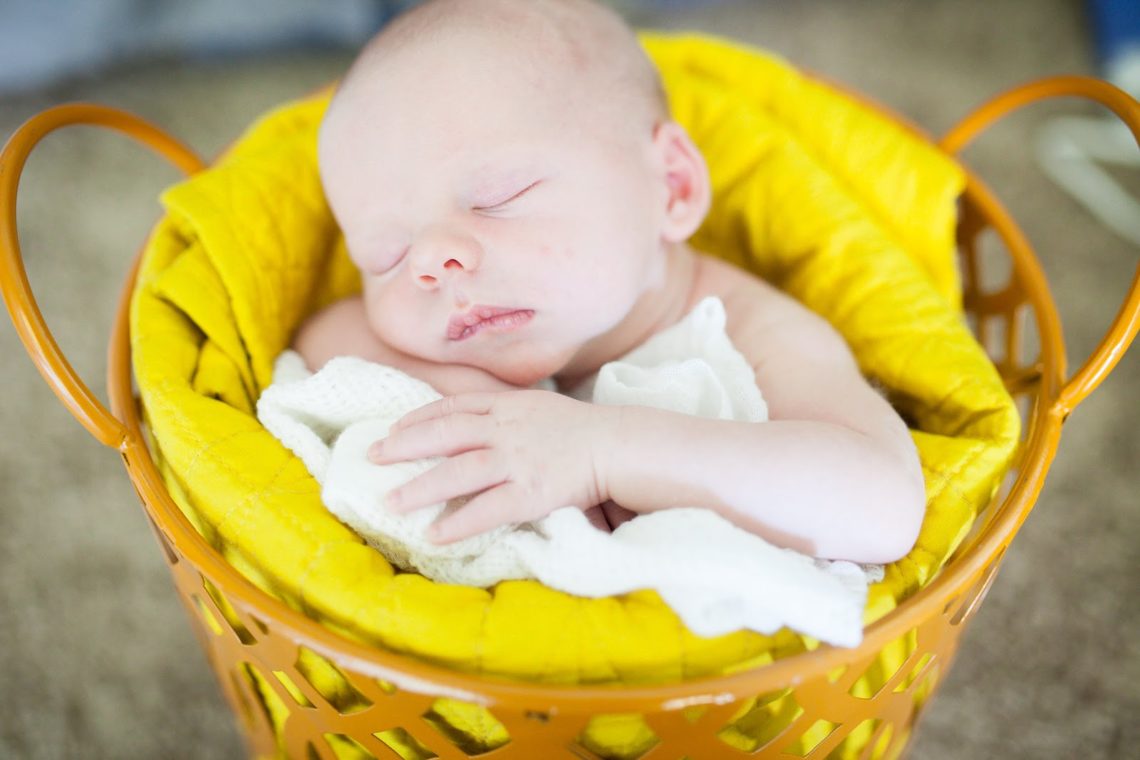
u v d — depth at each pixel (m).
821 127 1.03
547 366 0.77
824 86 1.05
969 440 0.76
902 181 0.98
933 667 0.70
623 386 0.74
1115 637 1.09
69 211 1.52
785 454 0.65
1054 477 1.23
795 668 0.56
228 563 0.63
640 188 0.78
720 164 1.01
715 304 0.79
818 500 0.65
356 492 0.65
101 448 1.25
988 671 1.06
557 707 0.54
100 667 1.06
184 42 1.74
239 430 0.71
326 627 0.63
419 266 0.71
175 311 0.79
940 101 1.71
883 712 0.66
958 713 1.03
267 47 1.78
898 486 0.67
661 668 0.60
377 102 0.76
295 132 0.99
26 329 0.63
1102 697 1.04
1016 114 1.68
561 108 0.76
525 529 0.68
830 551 0.66
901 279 0.90
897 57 1.80
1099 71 1.75
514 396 0.68
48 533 1.17
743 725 0.66
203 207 0.84
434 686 0.54
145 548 1.16
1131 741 1.01
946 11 1.89
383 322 0.78
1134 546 1.16
